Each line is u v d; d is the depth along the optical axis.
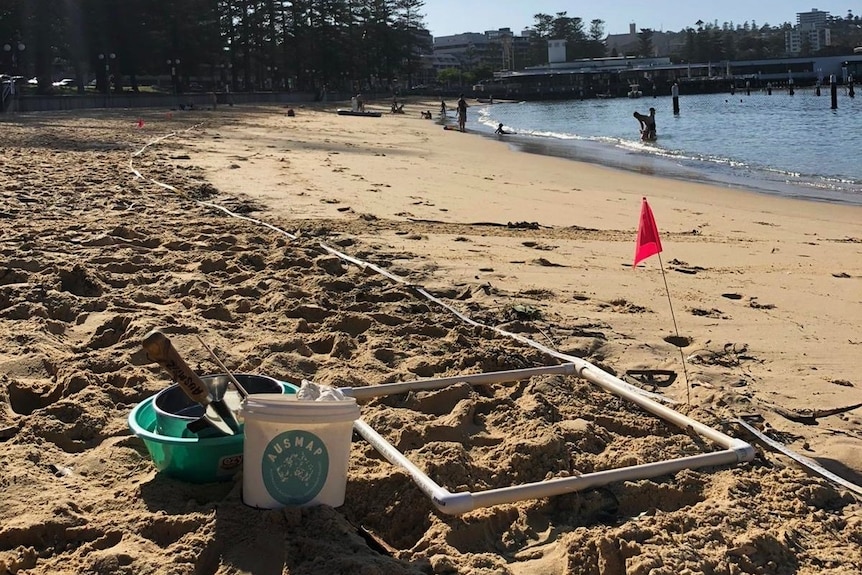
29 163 14.69
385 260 7.88
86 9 60.88
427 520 3.27
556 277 7.58
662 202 13.52
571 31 179.38
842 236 10.55
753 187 16.22
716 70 145.00
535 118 60.34
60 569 2.83
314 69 97.12
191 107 54.28
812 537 3.26
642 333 5.98
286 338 5.33
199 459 3.30
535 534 3.26
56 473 3.53
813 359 5.55
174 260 7.35
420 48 137.00
